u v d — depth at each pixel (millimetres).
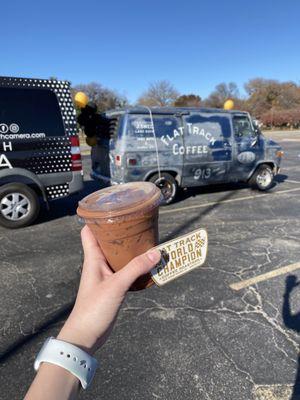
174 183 6289
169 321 2637
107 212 793
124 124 5680
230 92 62562
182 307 2824
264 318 2670
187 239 846
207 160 6539
